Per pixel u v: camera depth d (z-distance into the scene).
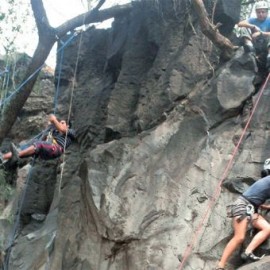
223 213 7.75
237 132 8.44
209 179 8.10
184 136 8.70
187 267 7.44
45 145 9.68
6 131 10.00
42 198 11.92
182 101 9.48
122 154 8.91
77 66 12.84
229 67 9.02
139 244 7.81
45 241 10.38
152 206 8.05
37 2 10.07
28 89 10.00
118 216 8.10
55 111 12.50
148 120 9.82
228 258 7.23
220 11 9.95
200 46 9.91
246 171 7.98
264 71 8.95
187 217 7.87
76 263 8.51
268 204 7.23
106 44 12.63
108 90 11.80
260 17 9.41
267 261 6.64
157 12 10.95
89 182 8.67
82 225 8.82
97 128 11.41
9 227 11.48
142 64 11.10
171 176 8.30
